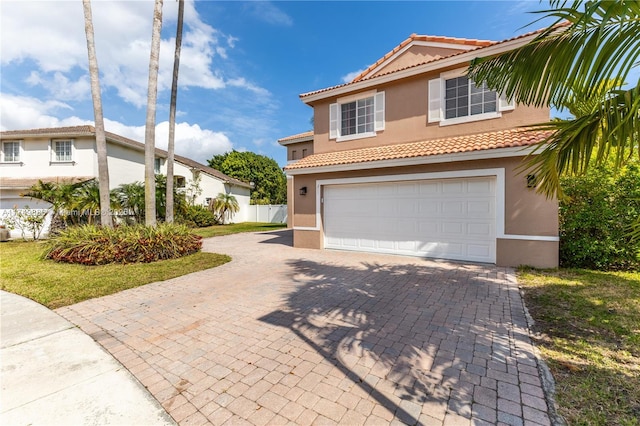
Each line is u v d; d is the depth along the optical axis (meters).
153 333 4.35
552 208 7.64
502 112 9.20
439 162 8.88
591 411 2.56
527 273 7.34
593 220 7.42
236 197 33.41
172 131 12.60
